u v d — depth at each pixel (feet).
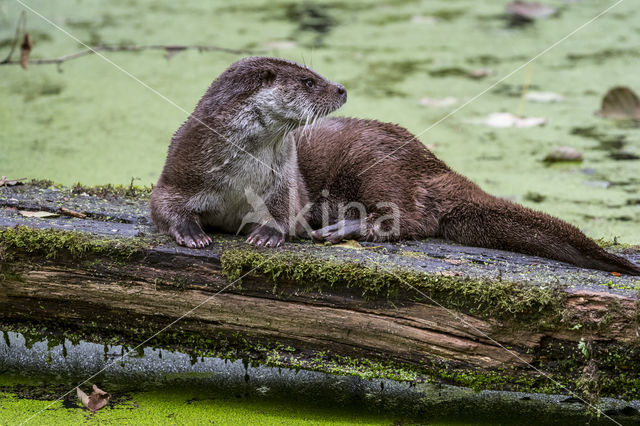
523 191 34.86
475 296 21.75
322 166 28.99
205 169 25.07
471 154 39.32
